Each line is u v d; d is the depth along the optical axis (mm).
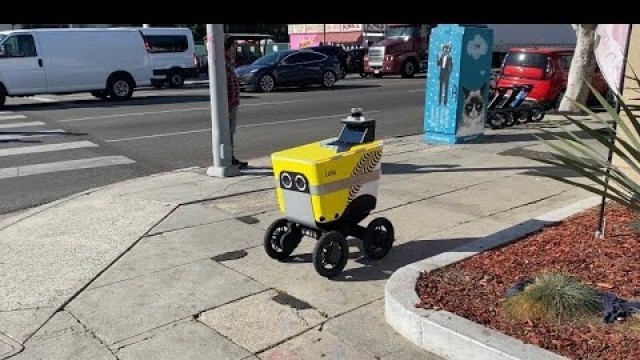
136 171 8836
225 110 7902
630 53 5504
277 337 3650
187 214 6281
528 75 14219
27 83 18031
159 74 24312
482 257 4379
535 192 6859
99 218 6215
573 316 3352
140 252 5188
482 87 10125
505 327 3312
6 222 6273
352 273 4613
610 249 4375
